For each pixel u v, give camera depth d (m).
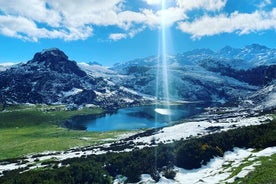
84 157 77.75
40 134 179.25
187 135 112.69
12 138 166.50
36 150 132.00
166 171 55.88
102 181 55.56
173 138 109.69
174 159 60.72
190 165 59.06
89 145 137.75
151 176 55.19
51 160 89.56
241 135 70.38
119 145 110.31
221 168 55.44
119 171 58.84
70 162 73.06
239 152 64.31
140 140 117.75
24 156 119.69
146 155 63.69
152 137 121.44
